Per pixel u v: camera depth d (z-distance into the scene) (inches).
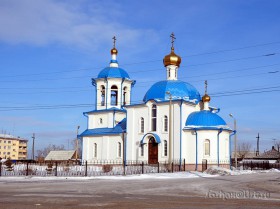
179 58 2094.0
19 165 1863.9
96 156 2187.5
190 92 2015.3
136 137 2005.4
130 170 1611.7
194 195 723.4
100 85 2266.2
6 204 549.6
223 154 1888.5
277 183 1081.4
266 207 537.3
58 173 1456.7
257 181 1165.7
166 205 552.4
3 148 5438.0
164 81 2041.1
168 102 1903.3
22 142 5767.7
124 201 601.9
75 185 932.6
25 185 925.2
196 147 1839.3
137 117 2023.9
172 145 1870.1
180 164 1812.3
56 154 3267.7
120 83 2231.8
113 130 2132.1
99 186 909.2
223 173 1605.6
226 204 571.5
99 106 2257.6
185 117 1907.0
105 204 560.1
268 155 3971.5
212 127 1843.0
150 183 1031.0
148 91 2055.9
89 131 2252.7
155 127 1955.0
